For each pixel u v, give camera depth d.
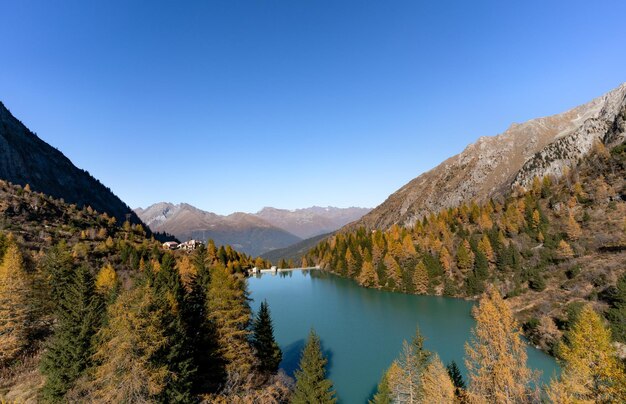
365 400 46.81
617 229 97.19
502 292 97.19
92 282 37.97
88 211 169.00
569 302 72.50
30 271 61.78
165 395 27.20
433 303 109.50
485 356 29.30
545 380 48.06
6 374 37.53
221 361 36.44
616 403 27.36
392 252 161.25
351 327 84.19
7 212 115.25
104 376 26.95
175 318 31.56
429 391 31.83
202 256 56.72
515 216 138.00
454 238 153.62
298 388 34.78
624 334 52.66
